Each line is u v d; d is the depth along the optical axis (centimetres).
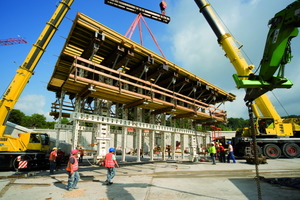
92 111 1755
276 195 582
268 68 429
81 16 877
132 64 1336
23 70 1224
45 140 1444
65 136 2977
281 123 1822
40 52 1272
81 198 575
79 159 1698
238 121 10206
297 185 686
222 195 591
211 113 1844
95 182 795
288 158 1781
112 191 648
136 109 1585
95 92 1124
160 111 1577
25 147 1338
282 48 426
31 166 1305
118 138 3162
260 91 454
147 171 1098
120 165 1388
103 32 973
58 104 1658
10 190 676
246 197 568
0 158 1265
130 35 1839
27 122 5669
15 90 1199
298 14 399
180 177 907
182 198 562
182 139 1894
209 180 828
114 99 1309
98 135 1181
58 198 579
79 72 1105
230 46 1377
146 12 2048
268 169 1134
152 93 1289
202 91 1731
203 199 553
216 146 1800
